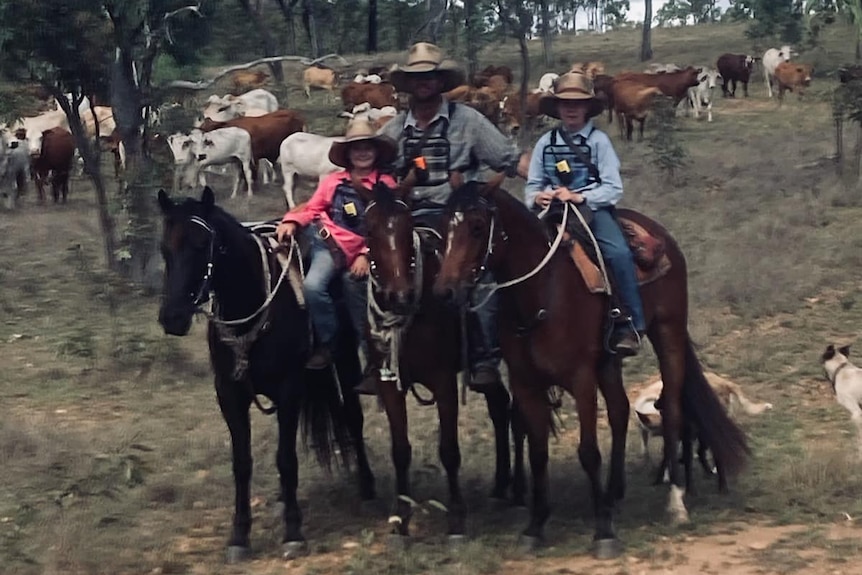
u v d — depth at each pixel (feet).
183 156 77.46
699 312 44.91
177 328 22.54
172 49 57.00
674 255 26.37
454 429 24.21
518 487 26.91
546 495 24.13
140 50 54.54
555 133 25.02
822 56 144.97
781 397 35.76
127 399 37.78
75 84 53.36
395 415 24.14
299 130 83.46
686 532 24.82
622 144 99.45
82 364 41.11
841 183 68.23
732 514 25.93
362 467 28.09
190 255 22.71
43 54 51.78
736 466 26.63
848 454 29.19
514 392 23.86
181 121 57.62
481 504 27.63
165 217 23.13
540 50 187.93
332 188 25.13
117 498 28.02
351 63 163.02
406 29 192.13
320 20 190.49
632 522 25.73
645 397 29.63
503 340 23.50
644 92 100.42
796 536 24.06
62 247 63.98
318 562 24.13
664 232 26.48
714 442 26.61
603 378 24.52
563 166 24.53
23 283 54.08
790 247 54.13
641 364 39.81
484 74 124.57
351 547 25.00
